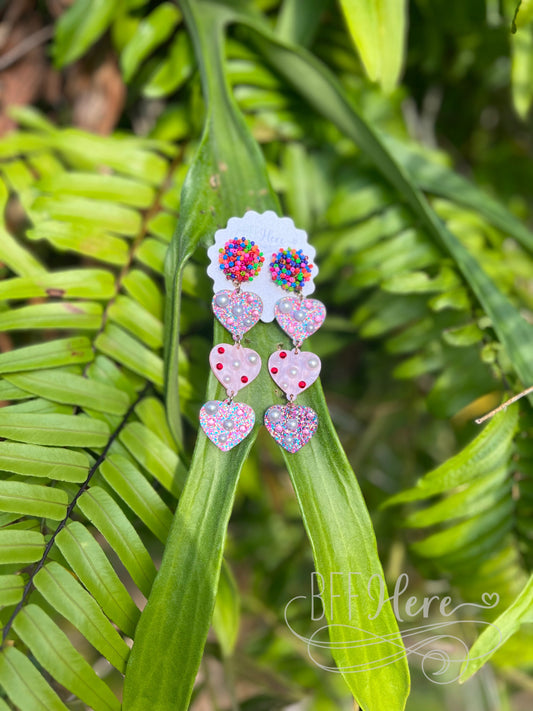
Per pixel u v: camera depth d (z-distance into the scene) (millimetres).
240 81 519
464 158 716
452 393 502
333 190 556
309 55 469
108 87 569
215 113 432
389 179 503
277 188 536
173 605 340
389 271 494
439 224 458
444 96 680
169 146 518
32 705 330
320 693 614
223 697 745
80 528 363
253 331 383
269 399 371
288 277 382
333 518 352
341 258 527
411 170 527
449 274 473
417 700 599
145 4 556
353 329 576
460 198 515
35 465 370
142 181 496
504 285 522
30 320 413
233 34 525
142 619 339
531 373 419
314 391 373
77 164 511
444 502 421
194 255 434
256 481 615
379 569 349
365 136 479
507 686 577
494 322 427
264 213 392
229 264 378
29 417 382
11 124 556
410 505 579
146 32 528
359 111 466
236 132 427
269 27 526
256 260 380
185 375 442
